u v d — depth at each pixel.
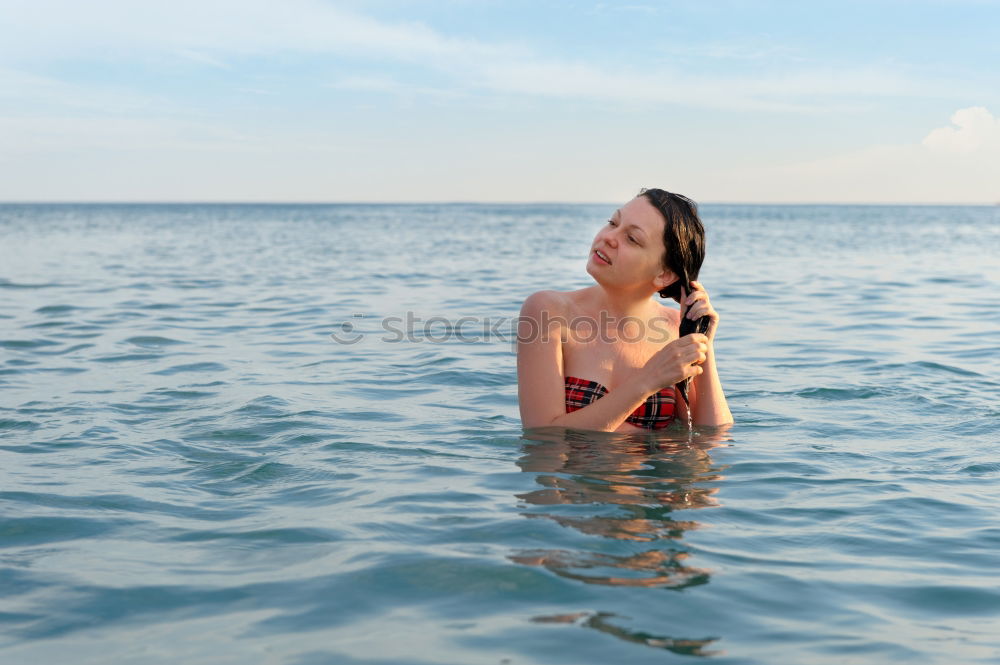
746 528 2.80
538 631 2.05
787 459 3.62
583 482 3.26
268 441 3.96
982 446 3.90
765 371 6.09
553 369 3.88
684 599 2.25
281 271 17.44
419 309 10.74
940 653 1.97
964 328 8.75
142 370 6.09
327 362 6.47
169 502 3.07
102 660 1.91
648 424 4.04
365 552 2.55
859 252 26.23
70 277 15.26
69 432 4.13
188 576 2.40
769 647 1.99
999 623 2.15
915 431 4.18
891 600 2.27
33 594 2.28
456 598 2.24
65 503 3.04
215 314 9.92
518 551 2.55
